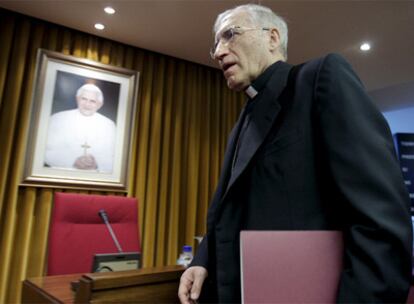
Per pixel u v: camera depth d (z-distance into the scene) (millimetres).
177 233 2596
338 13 2068
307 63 622
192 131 2814
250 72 694
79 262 1439
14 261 2021
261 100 633
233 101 3137
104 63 2490
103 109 2430
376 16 2090
